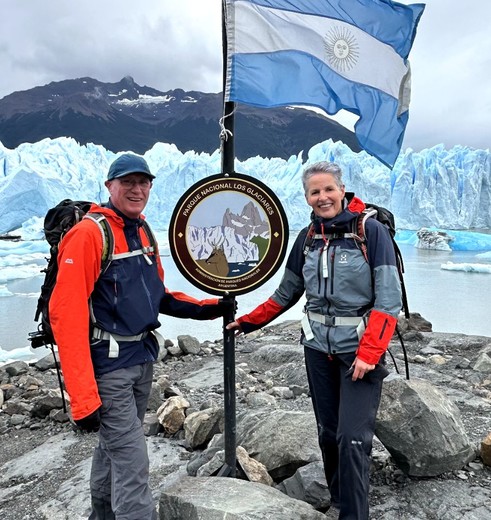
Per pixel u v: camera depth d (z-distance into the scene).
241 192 2.46
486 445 2.75
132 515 1.99
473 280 18.39
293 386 4.61
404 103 2.78
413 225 49.16
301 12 2.57
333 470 2.39
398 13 2.68
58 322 1.91
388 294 2.03
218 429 3.32
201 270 2.48
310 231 2.28
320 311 2.22
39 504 2.83
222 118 2.50
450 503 2.43
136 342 2.13
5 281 19.12
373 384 2.13
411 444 2.59
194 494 2.16
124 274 2.07
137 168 2.05
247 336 7.45
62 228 2.13
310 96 2.61
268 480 2.63
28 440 3.96
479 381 4.75
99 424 1.95
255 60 2.51
